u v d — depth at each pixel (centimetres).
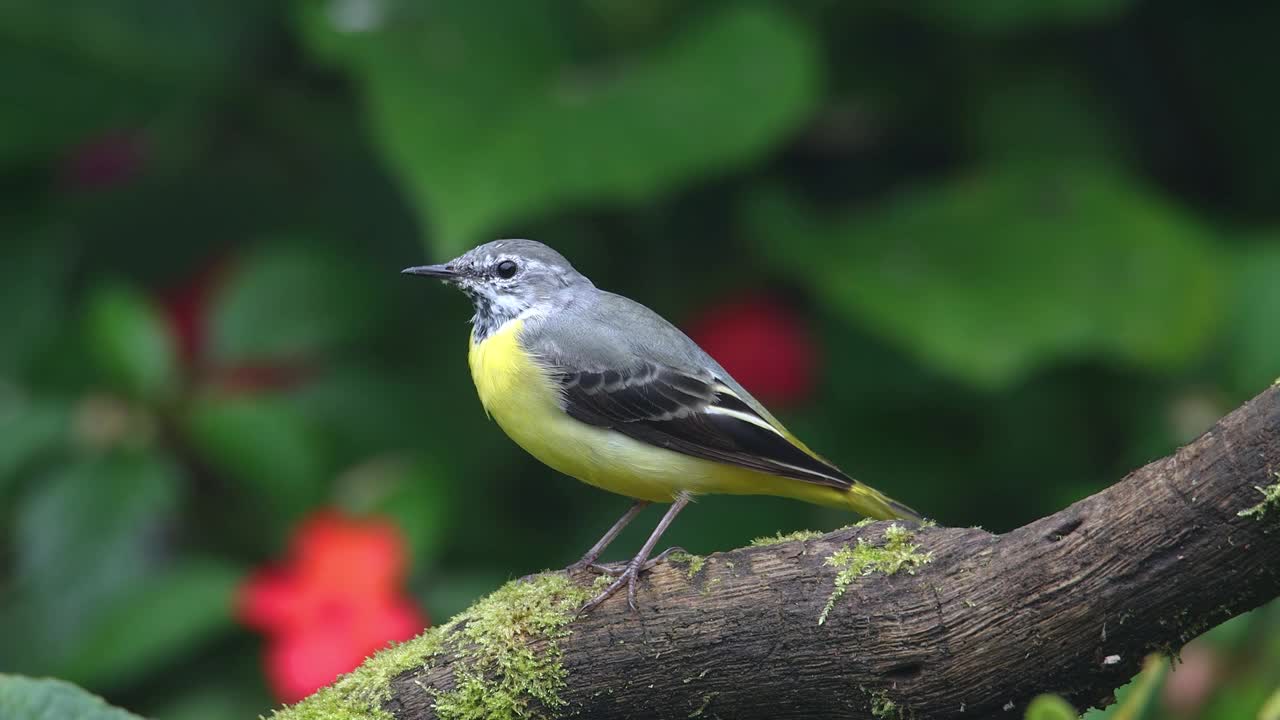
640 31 1198
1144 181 1274
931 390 1203
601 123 1076
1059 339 1078
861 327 1211
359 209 1277
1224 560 627
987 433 1200
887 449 1200
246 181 1292
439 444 1177
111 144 1256
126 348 1047
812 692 717
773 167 1284
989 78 1234
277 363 1163
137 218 1280
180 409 1049
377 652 780
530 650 743
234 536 1059
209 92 1257
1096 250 1131
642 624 733
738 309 1169
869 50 1257
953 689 688
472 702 745
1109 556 648
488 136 1072
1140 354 1079
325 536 955
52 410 1056
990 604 674
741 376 1162
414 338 1233
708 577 733
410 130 1073
